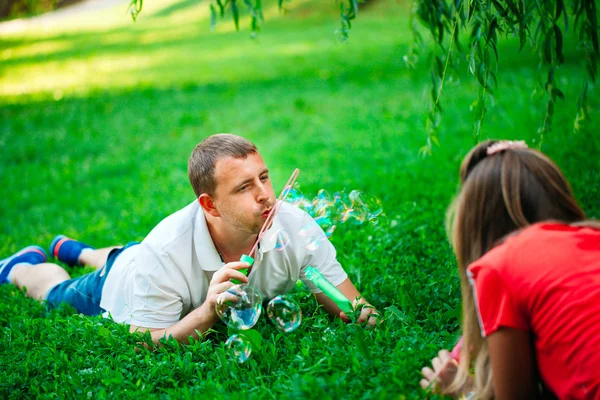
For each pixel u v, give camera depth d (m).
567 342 1.78
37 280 3.75
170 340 2.72
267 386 2.43
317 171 6.61
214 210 2.71
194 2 26.55
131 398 2.41
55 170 8.02
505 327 1.86
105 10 29.06
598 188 4.34
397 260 3.58
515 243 1.89
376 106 9.51
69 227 5.75
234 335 2.63
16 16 12.88
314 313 2.96
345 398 2.17
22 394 2.58
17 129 10.34
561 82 8.72
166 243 2.80
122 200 6.49
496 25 2.92
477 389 2.02
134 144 8.91
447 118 7.85
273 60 14.97
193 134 9.15
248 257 2.72
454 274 3.10
